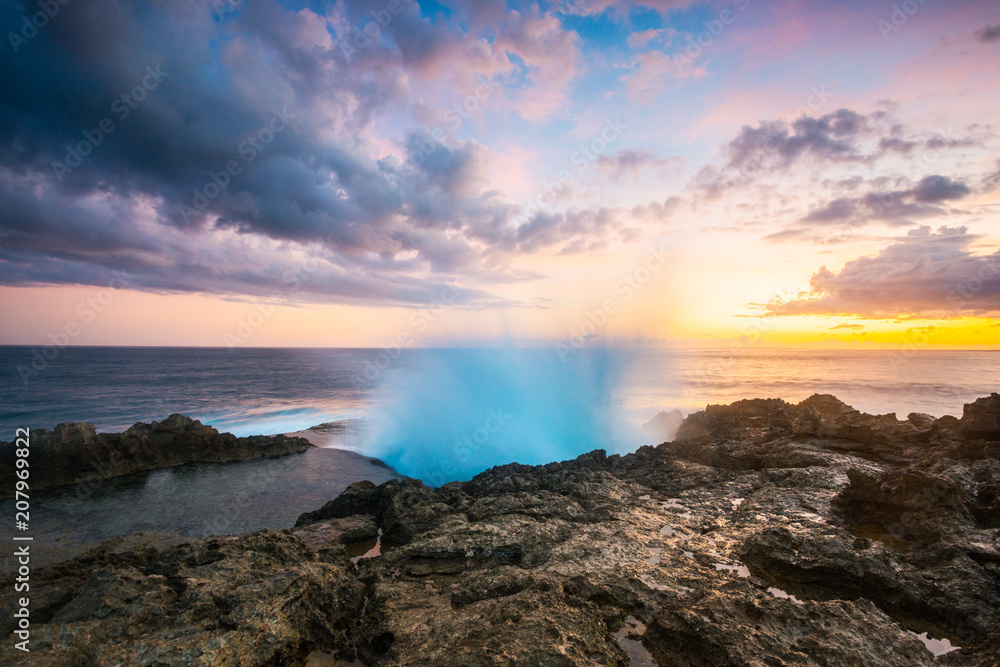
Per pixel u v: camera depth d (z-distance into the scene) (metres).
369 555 9.35
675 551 7.79
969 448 10.59
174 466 20.84
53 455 18.17
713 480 12.05
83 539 12.77
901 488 8.31
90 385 56.00
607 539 8.16
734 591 6.11
